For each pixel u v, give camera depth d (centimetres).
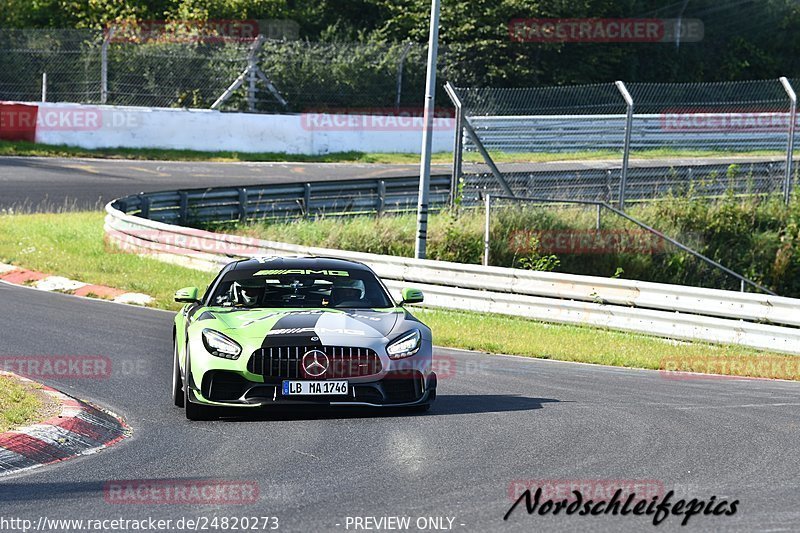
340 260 3039
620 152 7469
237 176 9600
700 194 7581
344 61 12769
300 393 2434
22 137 10344
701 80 16888
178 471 1991
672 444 2214
